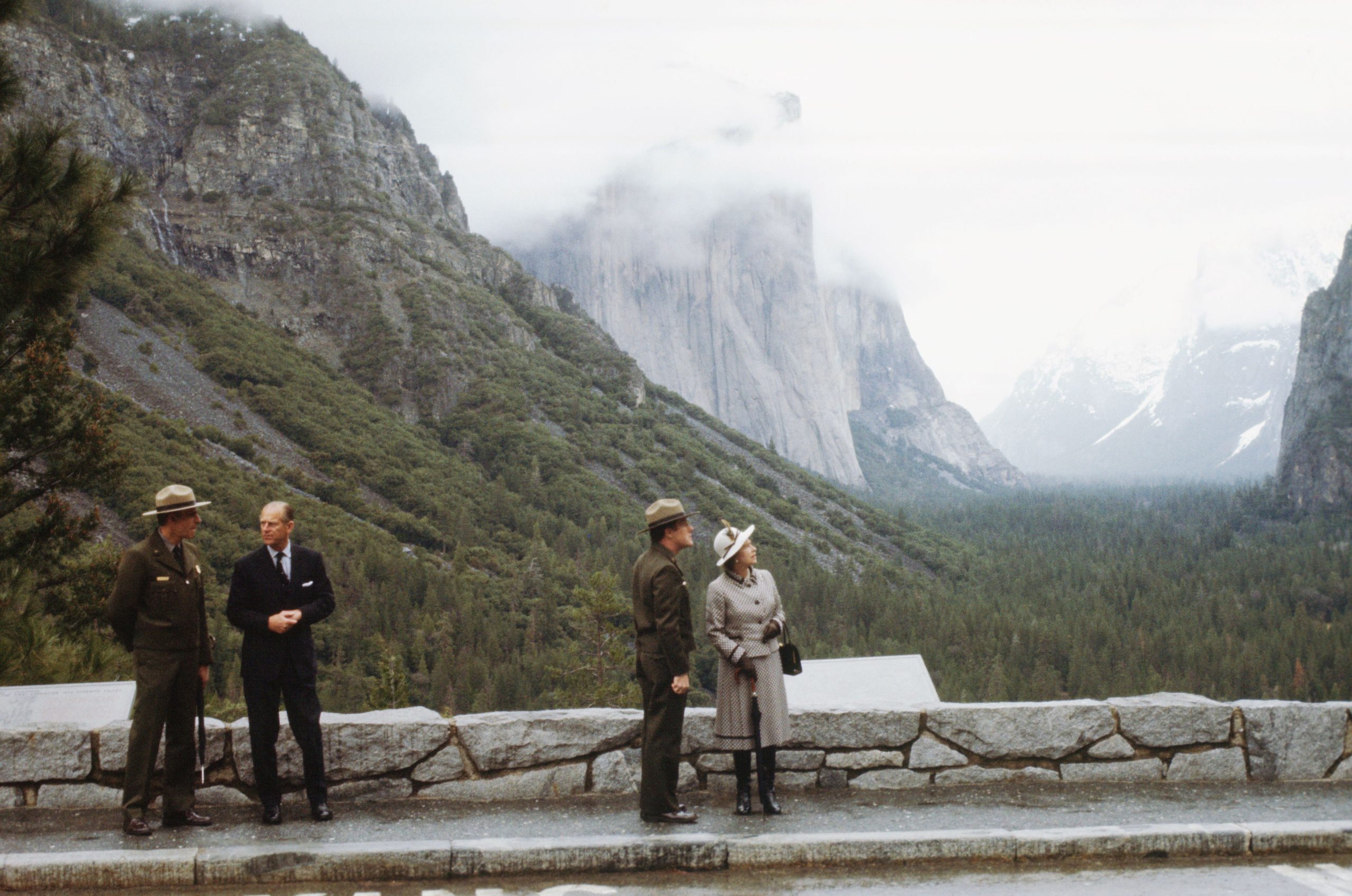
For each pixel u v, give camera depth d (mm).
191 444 125312
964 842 6938
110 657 13258
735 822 7523
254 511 106562
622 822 7465
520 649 95625
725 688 7867
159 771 7770
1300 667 105000
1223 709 8609
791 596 127875
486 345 195875
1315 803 7879
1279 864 6844
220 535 97750
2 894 6383
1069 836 6996
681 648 7512
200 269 183750
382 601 92688
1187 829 7070
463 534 131875
